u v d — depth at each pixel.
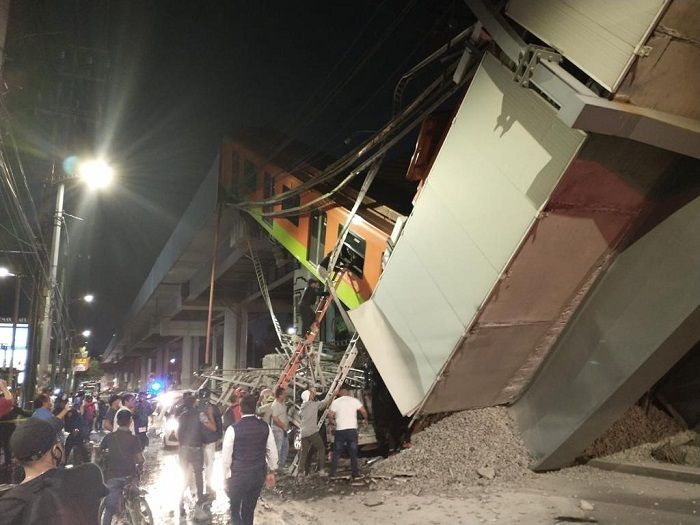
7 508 2.59
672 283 7.50
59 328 28.00
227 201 26.81
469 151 8.84
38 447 2.79
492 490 8.47
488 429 10.23
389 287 11.29
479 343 9.31
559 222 7.86
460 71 9.05
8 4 12.72
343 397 10.84
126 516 6.43
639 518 6.59
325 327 31.73
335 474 10.70
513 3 7.89
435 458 10.09
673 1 5.81
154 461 16.20
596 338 8.71
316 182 15.31
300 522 7.78
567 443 8.96
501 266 8.30
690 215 7.40
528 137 7.70
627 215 8.14
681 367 10.04
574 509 7.12
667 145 6.71
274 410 12.27
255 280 43.69
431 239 9.92
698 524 6.23
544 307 9.07
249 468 5.82
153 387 50.78
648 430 9.88
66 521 2.66
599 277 8.88
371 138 11.80
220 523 8.20
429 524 7.02
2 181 13.15
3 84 12.60
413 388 10.56
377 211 15.06
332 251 14.37
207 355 27.17
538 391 9.92
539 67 7.22
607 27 6.45
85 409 18.00
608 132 6.56
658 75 6.39
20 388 24.19
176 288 52.75
